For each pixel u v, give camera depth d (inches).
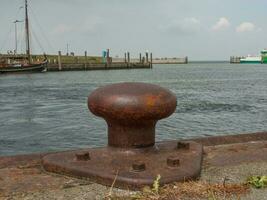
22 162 156.3
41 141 661.9
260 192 122.0
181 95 1492.4
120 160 145.9
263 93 1588.3
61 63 3754.9
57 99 1374.3
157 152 158.1
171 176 128.1
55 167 141.8
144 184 124.3
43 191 123.5
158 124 807.7
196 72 4252.0
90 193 121.9
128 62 4761.3
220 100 1302.9
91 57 5221.5
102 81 2475.4
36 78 2837.1
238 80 2591.0
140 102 148.6
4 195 119.8
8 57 3617.1
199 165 140.8
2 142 655.8
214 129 764.0
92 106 158.4
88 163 142.9
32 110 1074.1
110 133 159.3
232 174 140.3
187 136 692.7
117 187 126.6
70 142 652.7
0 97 1470.2
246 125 815.1
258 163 153.4
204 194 119.1
